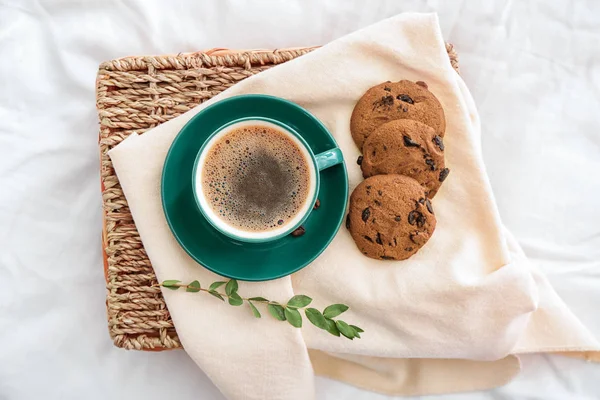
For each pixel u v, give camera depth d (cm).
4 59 63
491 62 66
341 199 52
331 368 62
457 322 54
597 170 66
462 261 54
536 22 66
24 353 62
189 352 53
